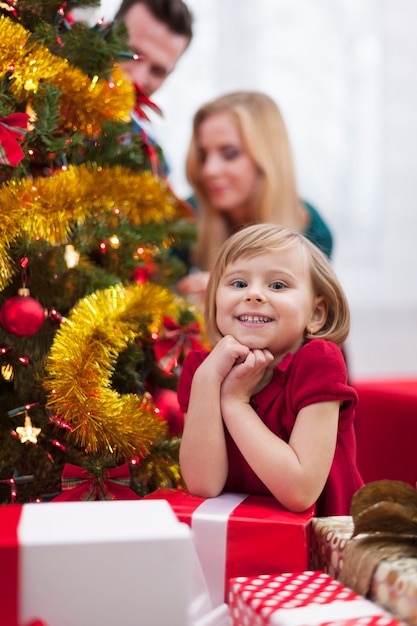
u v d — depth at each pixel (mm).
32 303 1002
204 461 905
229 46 2365
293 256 951
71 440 1052
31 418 1036
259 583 752
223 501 887
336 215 2438
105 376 1019
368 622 663
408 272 2461
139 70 1674
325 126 2418
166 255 1462
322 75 2402
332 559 799
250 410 914
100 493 999
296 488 845
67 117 1093
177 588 699
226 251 979
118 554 691
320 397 884
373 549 749
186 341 1176
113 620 691
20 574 678
